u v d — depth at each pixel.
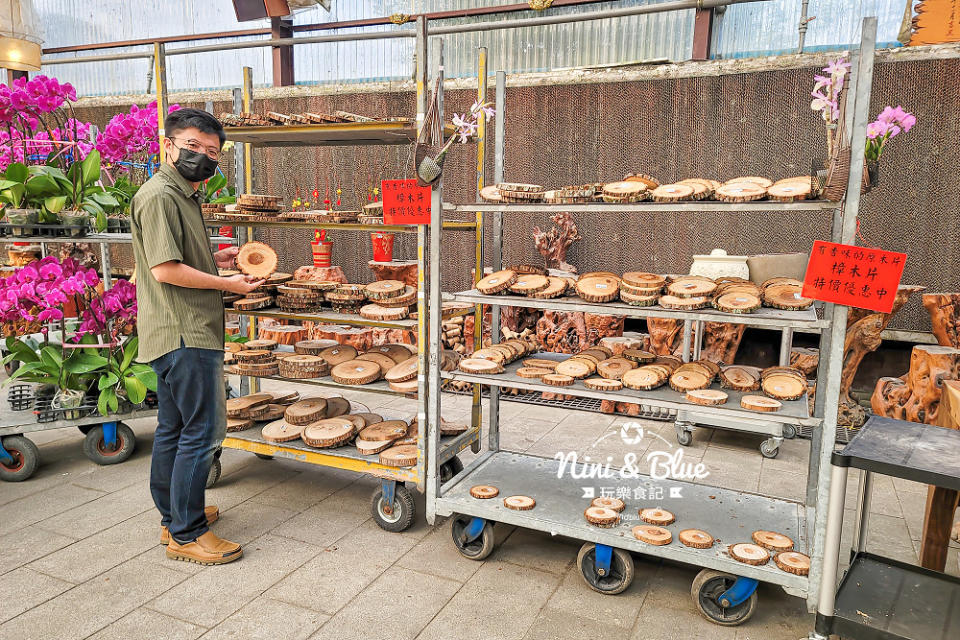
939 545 2.34
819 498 2.06
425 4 5.86
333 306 3.07
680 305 2.35
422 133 2.50
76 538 2.74
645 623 2.21
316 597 2.33
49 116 4.50
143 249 2.41
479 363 2.80
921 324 4.38
